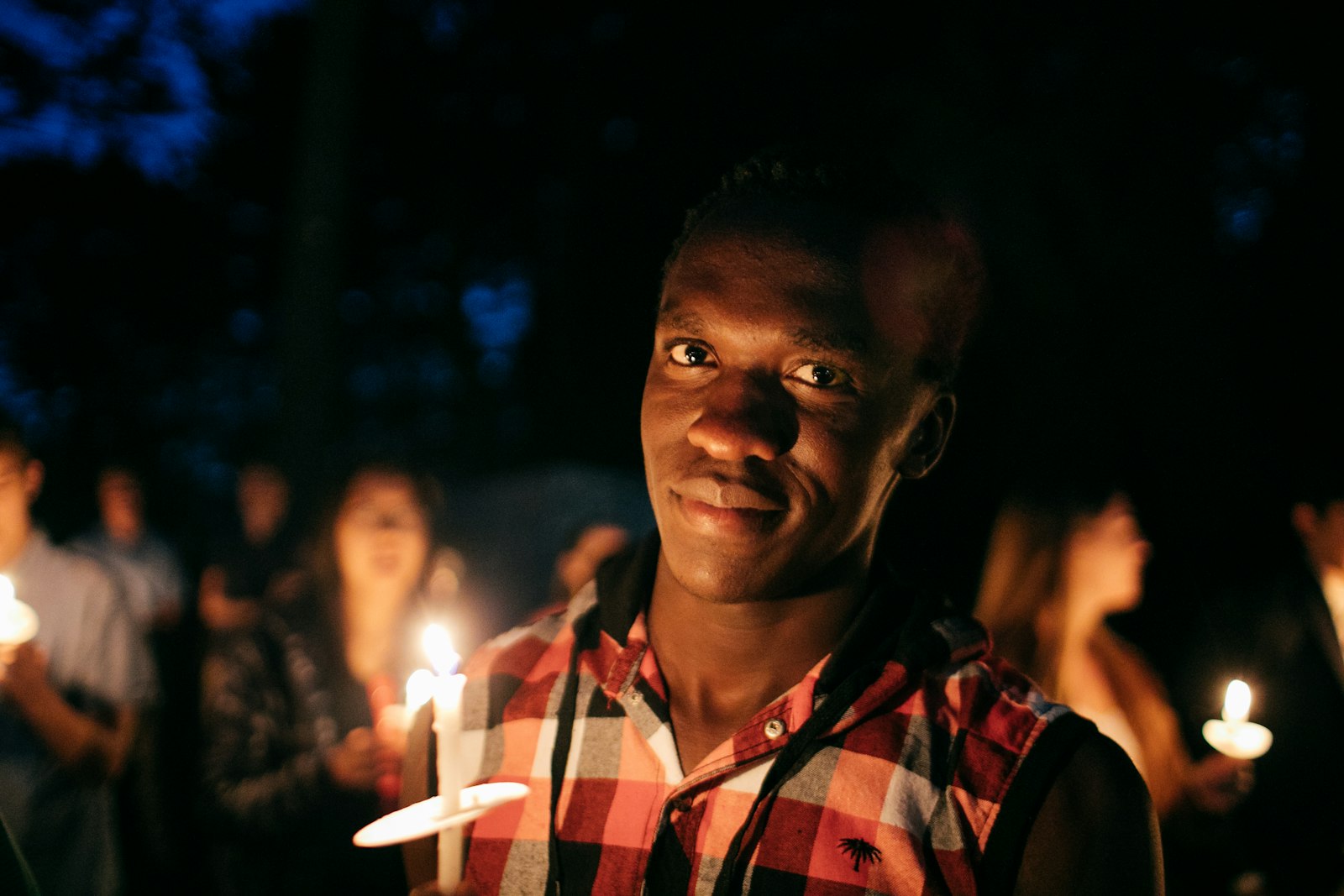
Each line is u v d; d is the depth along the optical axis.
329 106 8.11
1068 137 7.78
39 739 2.58
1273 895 2.80
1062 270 7.46
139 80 13.84
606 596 1.19
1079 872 0.97
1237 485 7.30
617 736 1.10
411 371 17.92
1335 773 2.94
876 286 1.00
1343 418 7.93
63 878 2.61
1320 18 8.36
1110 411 7.20
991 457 6.32
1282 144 9.08
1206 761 2.62
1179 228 7.75
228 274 17.25
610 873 1.04
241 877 2.29
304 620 2.53
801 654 1.08
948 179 7.67
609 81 13.23
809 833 1.00
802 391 0.99
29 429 16.50
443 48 15.12
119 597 2.88
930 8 8.94
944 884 0.99
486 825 1.11
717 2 11.84
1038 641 2.56
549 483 7.17
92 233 16.58
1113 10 8.05
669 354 1.04
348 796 2.30
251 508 5.30
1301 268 8.61
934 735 1.04
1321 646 3.09
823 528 1.00
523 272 16.34
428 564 2.83
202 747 2.38
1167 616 4.91
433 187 16.22
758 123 11.56
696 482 0.98
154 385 17.56
